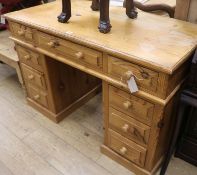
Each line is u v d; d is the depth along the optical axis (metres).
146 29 1.15
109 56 1.03
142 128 1.13
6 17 1.46
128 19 1.28
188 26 1.19
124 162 1.36
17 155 1.49
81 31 1.16
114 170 1.37
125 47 1.00
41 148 1.53
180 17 1.31
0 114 1.83
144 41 1.04
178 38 1.06
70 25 1.23
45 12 1.44
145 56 0.93
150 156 1.20
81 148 1.52
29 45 1.45
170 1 1.59
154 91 0.96
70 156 1.47
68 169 1.39
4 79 2.26
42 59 1.46
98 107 1.87
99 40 1.06
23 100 1.97
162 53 0.94
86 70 1.17
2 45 1.99
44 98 1.68
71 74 1.66
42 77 1.57
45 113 1.77
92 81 1.91
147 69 0.93
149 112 1.05
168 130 1.24
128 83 1.01
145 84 0.97
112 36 1.10
